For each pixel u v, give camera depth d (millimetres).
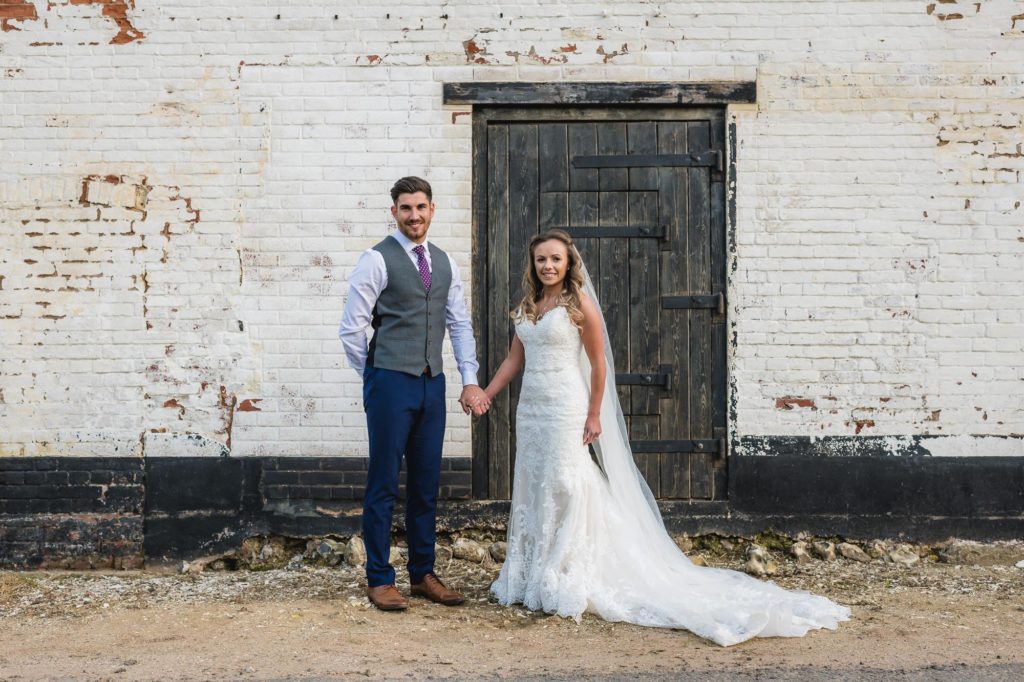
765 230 5078
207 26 5102
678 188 5129
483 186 5164
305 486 5055
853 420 5047
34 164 5086
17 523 5039
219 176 5094
